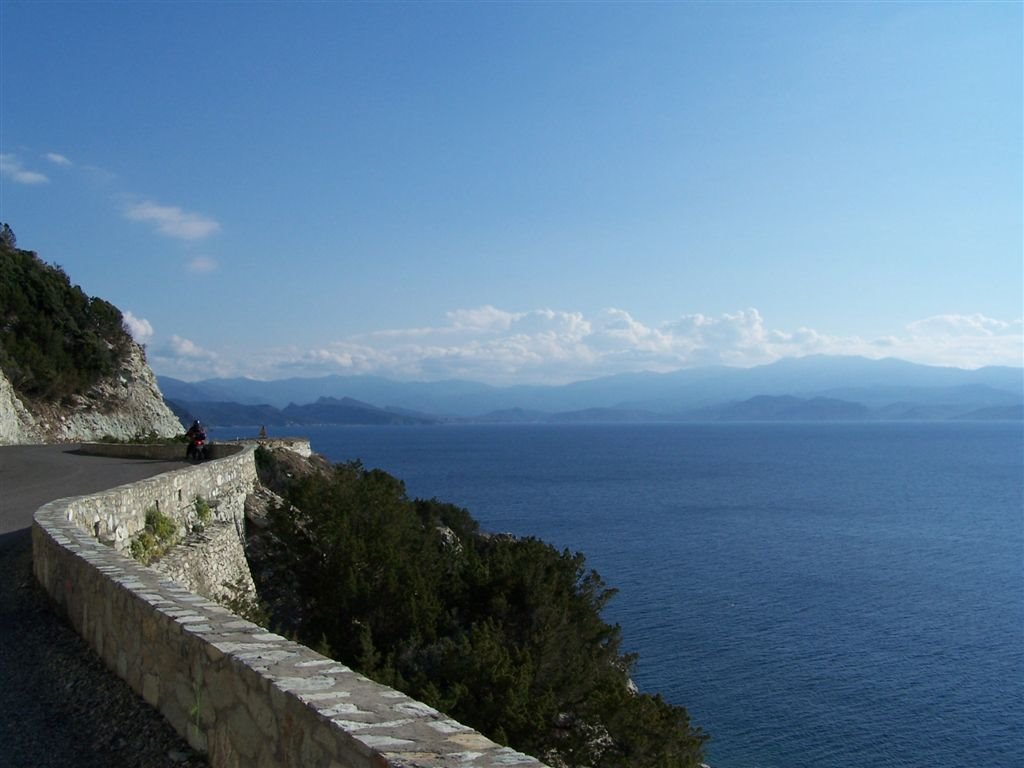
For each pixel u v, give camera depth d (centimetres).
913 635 4375
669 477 14212
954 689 3594
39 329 6028
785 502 10394
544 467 16650
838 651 4075
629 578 5609
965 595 5300
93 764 609
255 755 520
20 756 621
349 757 414
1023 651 4122
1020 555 6781
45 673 827
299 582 2270
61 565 1070
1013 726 3212
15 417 5028
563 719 1827
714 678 3675
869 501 10650
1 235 6806
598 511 9219
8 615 1055
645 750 1730
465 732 426
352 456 19812
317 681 507
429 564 2377
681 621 4550
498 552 2475
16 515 1875
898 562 6425
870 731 3153
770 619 4634
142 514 1620
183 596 770
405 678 1748
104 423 6128
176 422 7219
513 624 2162
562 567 2533
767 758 2938
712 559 6378
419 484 12406
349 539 2212
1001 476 14825
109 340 7000
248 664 540
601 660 2273
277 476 3706
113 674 813
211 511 2033
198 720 616
